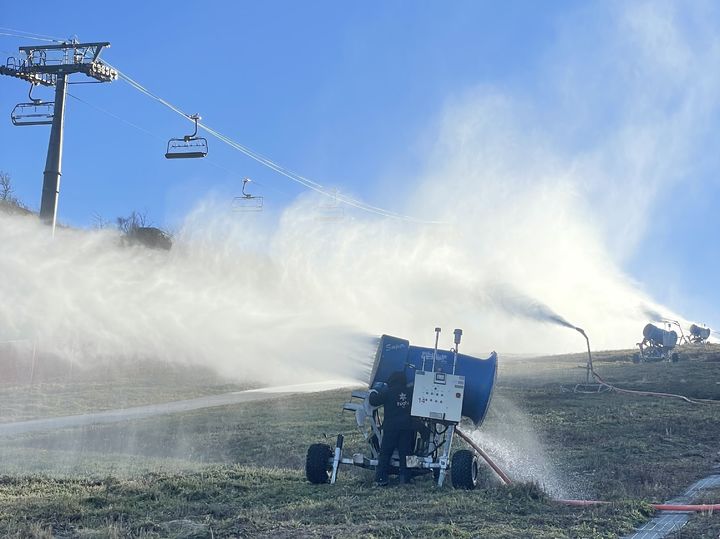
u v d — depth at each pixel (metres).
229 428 22.31
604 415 20.84
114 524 9.49
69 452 19.09
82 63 39.41
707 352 43.06
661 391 27.44
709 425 18.50
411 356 12.91
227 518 9.72
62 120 40.03
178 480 12.57
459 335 12.86
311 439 18.91
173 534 8.92
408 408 12.09
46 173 39.25
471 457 11.85
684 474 12.61
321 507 10.05
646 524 9.07
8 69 39.94
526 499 10.26
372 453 12.75
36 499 11.34
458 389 11.98
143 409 30.23
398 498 10.68
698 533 8.44
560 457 14.88
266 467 15.77
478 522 8.95
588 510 9.64
